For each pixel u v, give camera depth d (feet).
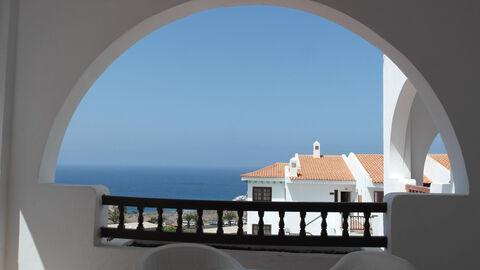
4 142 10.92
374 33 10.09
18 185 11.07
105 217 11.19
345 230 10.14
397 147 23.52
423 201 9.68
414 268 6.81
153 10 10.69
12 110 11.22
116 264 10.46
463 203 9.55
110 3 10.94
